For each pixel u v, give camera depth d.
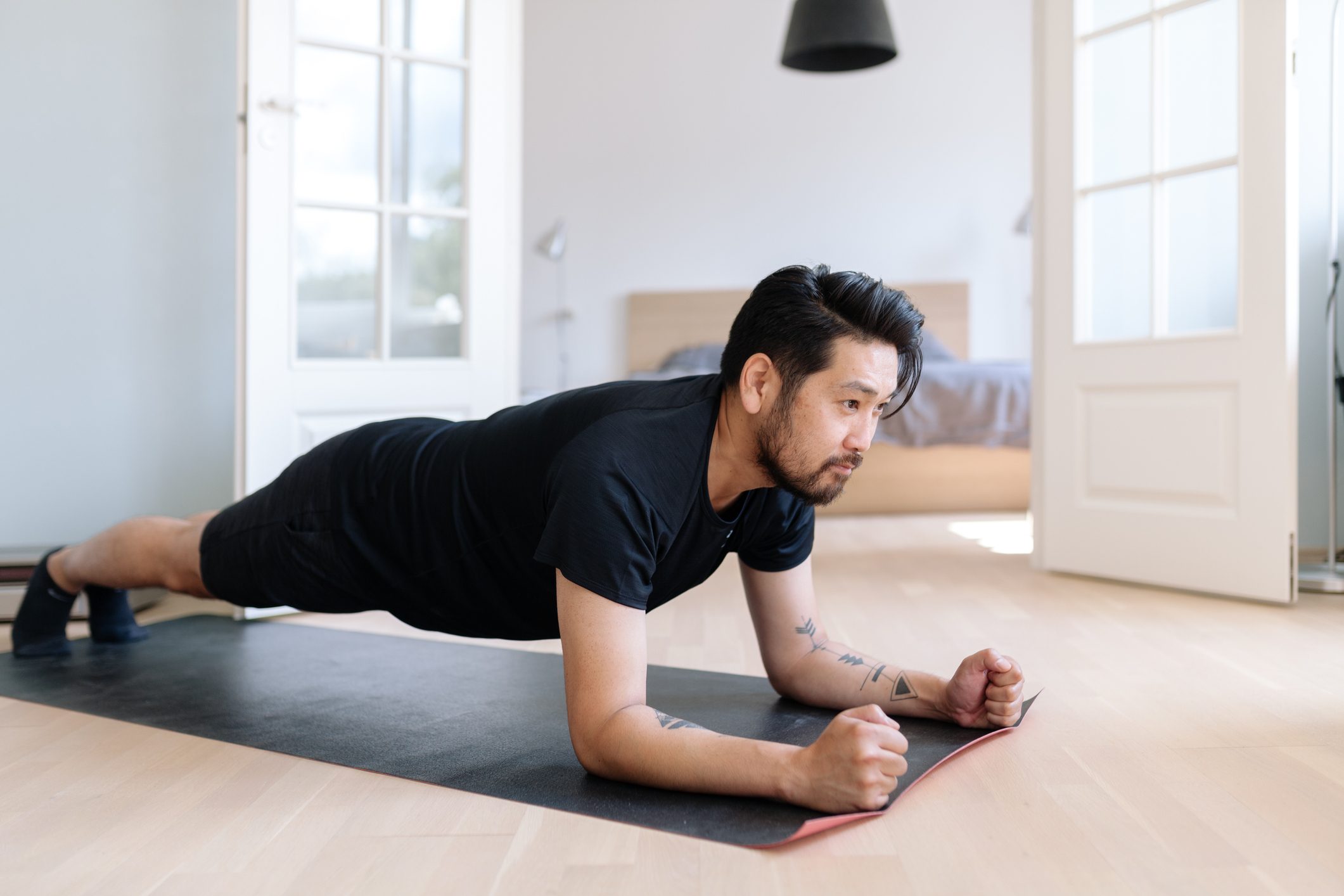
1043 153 3.04
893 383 1.20
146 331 3.03
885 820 1.18
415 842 1.14
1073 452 2.96
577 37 6.63
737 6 6.55
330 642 2.22
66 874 1.08
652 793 1.26
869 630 2.29
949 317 6.36
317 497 1.59
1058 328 2.99
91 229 2.97
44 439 2.95
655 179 6.64
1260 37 2.53
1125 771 1.34
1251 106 2.54
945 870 1.05
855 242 6.54
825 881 1.02
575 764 1.39
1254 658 1.96
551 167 6.69
